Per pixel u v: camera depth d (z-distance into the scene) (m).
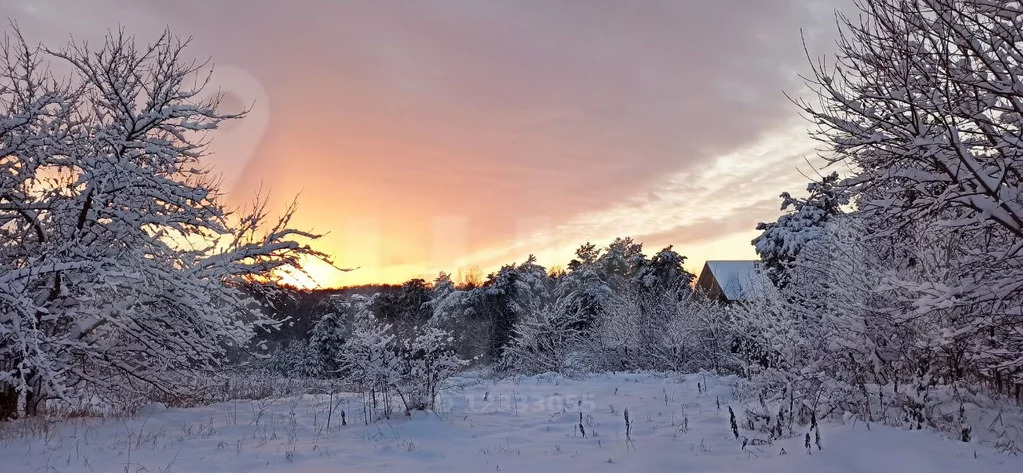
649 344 23.67
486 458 6.96
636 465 6.52
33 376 9.29
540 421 9.63
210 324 10.39
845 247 9.52
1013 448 6.12
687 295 25.59
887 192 7.25
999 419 7.11
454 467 6.51
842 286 9.30
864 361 8.72
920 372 8.49
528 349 24.80
